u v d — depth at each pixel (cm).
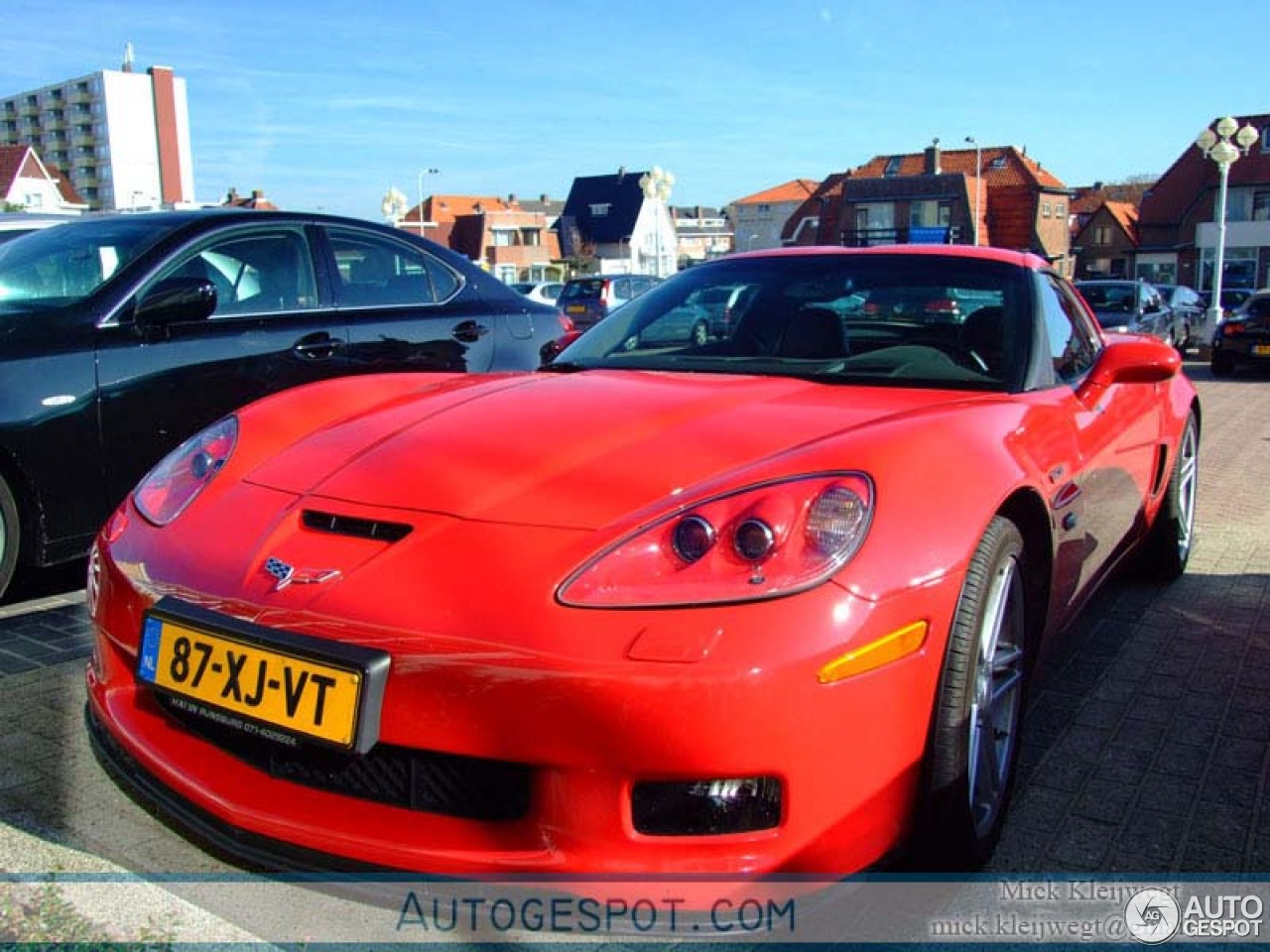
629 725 170
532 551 190
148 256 416
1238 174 5556
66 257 420
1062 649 360
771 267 334
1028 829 244
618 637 174
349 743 181
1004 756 238
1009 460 228
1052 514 249
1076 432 277
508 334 536
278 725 189
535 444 222
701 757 170
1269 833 243
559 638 176
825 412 236
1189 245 5747
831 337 299
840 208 6341
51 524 376
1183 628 382
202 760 207
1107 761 278
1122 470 330
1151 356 300
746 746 171
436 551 195
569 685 172
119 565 224
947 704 198
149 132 10212
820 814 177
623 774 173
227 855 219
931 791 200
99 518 388
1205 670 341
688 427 227
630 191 8206
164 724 218
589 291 2358
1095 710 310
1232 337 1578
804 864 178
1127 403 336
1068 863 230
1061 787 264
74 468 379
